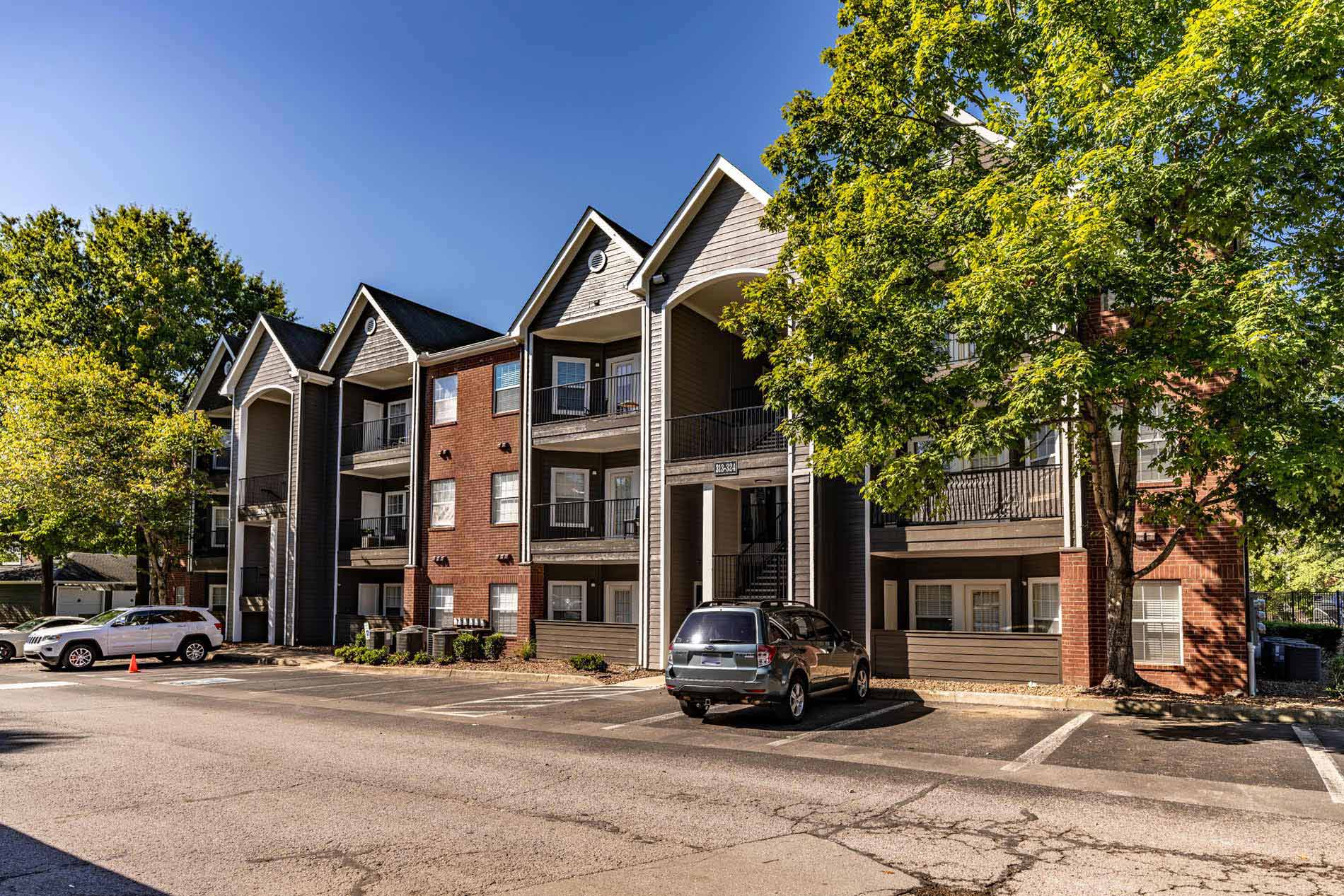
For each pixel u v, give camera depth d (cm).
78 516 3103
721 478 2147
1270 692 1619
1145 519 1498
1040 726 1293
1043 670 1719
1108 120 1176
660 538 2236
